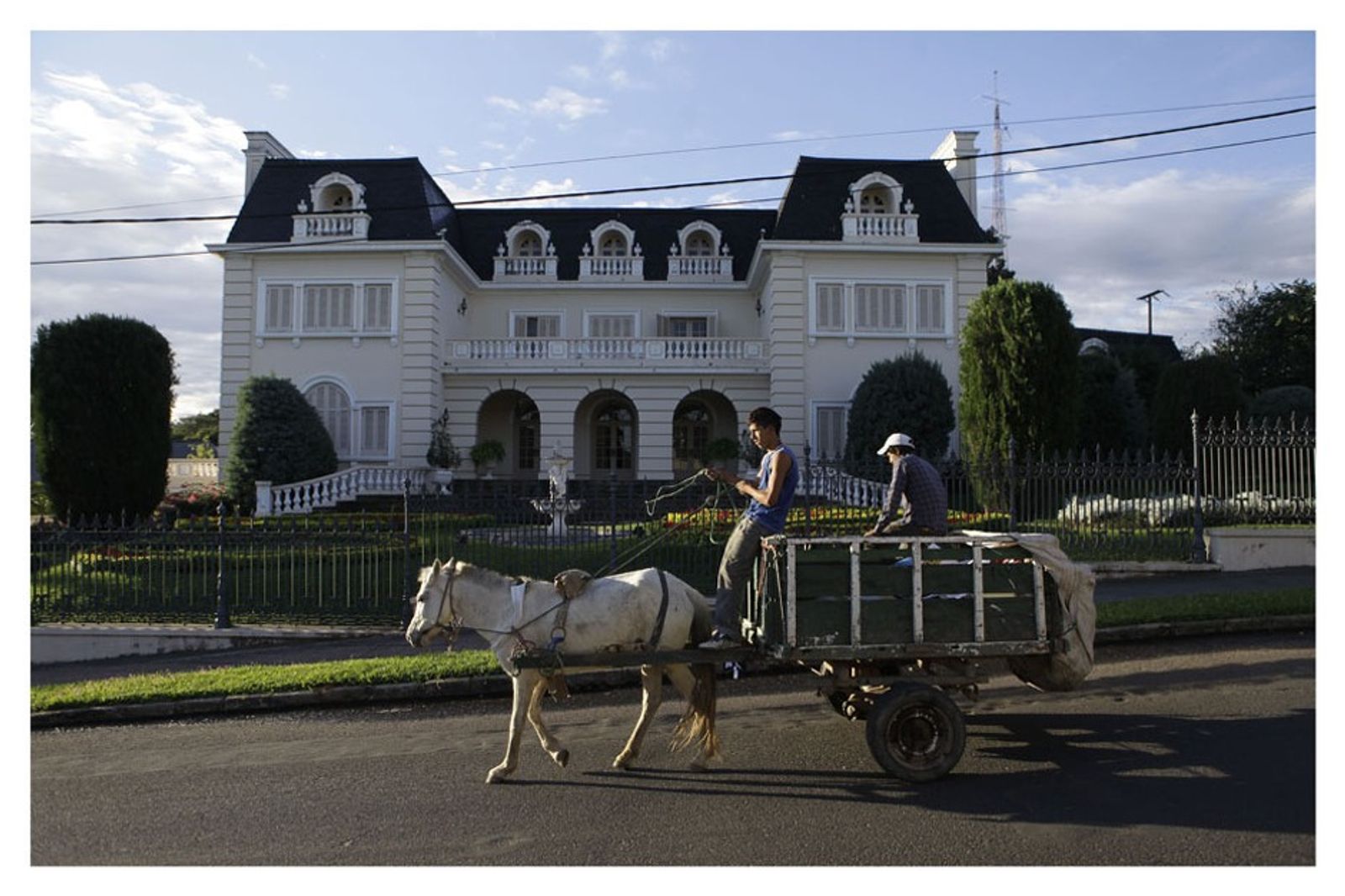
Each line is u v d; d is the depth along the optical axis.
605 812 5.82
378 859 5.13
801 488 19.55
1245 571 14.71
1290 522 15.41
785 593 6.34
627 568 14.09
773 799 5.97
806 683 9.50
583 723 8.23
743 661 7.04
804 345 28.75
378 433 28.69
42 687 10.05
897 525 7.26
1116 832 5.24
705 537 14.05
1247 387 35.97
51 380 19.73
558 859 5.06
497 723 8.36
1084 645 6.79
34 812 6.07
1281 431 15.55
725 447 29.22
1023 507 15.19
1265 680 8.66
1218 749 6.66
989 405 20.25
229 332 28.94
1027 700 8.30
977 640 6.46
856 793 6.05
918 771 6.19
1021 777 6.24
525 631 6.73
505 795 6.20
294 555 13.75
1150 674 9.13
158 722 8.79
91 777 6.90
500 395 32.22
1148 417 32.66
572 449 30.20
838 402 28.61
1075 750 6.79
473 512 14.49
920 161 30.86
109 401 20.05
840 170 26.16
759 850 5.13
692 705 6.79
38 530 13.98
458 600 6.89
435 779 6.62
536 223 34.34
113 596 14.04
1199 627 10.91
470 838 5.41
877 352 28.78
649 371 29.92
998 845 5.12
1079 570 6.80
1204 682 8.70
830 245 28.34
